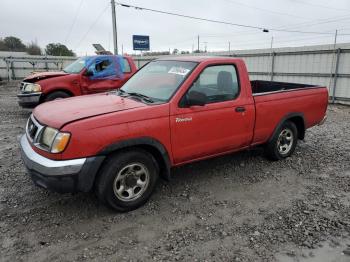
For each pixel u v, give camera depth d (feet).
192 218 12.75
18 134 25.26
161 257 10.38
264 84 23.70
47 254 10.43
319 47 45.47
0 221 12.24
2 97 51.57
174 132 13.56
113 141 11.98
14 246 10.78
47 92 30.48
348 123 31.53
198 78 14.42
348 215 13.15
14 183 15.57
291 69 49.67
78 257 10.32
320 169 18.10
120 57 34.22
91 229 11.85
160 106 13.19
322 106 20.65
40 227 11.90
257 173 17.35
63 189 11.57
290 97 18.29
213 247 10.95
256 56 54.60
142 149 13.19
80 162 11.49
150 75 16.11
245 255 10.57
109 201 12.48
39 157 11.78
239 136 16.14
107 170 12.19
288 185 15.97
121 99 14.47
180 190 15.17
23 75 95.30
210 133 14.82
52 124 11.89
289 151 19.42
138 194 13.26
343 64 43.32
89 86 32.27
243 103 15.94
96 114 12.21
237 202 14.14
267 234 11.75
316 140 24.08
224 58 15.67
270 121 17.43
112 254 10.50
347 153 20.93
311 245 11.14
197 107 14.12
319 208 13.69
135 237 11.43
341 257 10.58
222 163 18.69
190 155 14.48
